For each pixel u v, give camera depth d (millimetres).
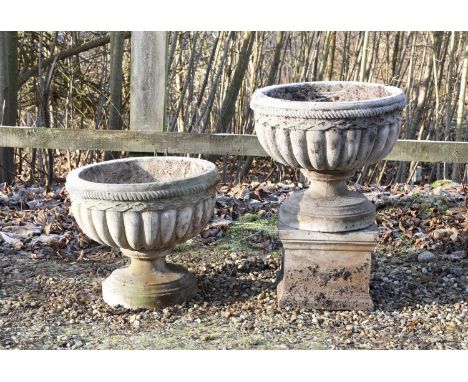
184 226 3971
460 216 4973
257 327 3990
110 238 3963
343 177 4051
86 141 5410
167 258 4586
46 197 5254
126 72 6863
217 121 6555
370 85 4227
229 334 3936
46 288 4301
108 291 4160
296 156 3928
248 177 7320
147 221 3902
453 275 4410
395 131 3975
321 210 4043
